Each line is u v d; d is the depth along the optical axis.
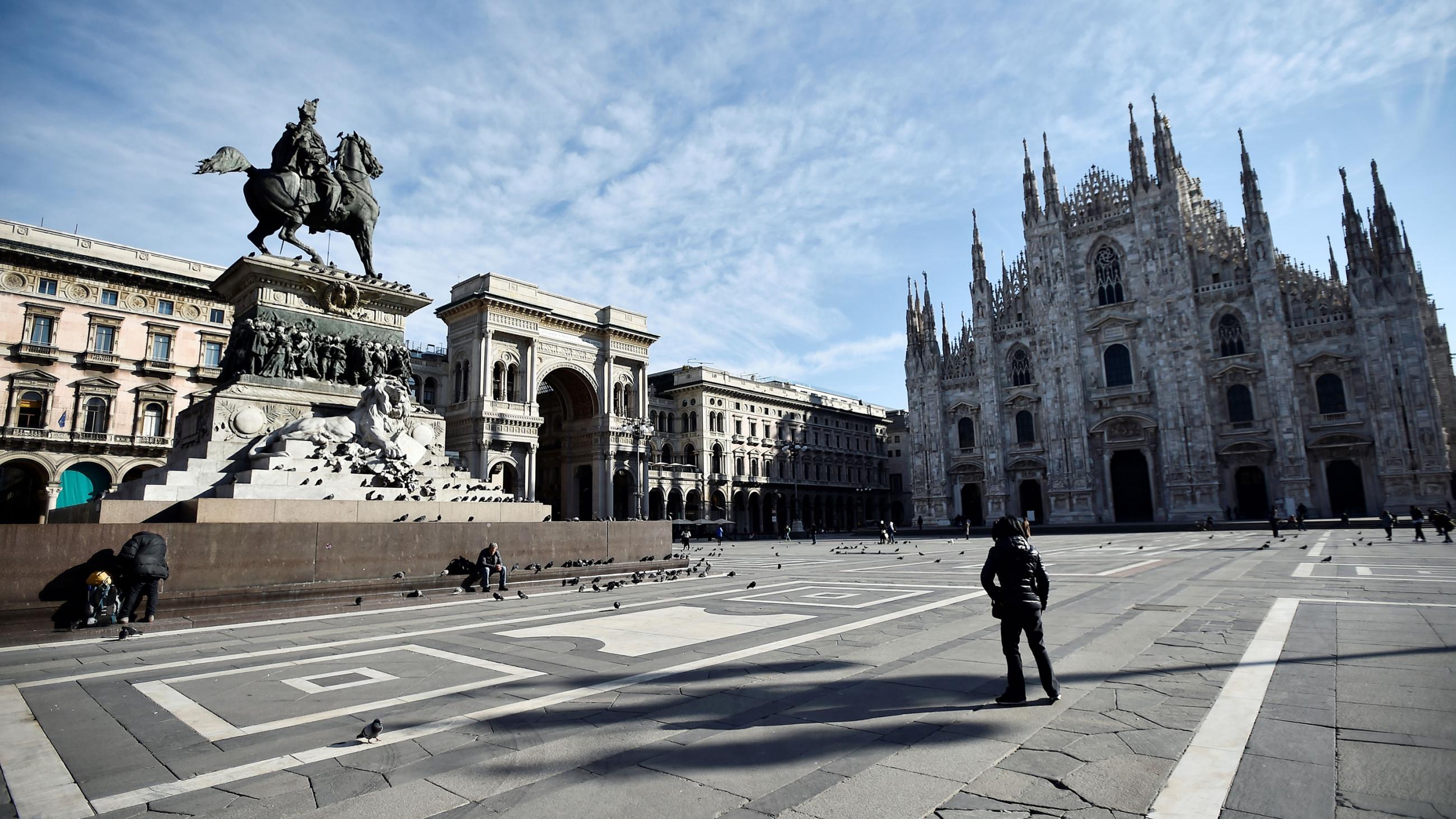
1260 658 8.88
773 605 15.09
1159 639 10.35
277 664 9.48
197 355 54.25
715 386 88.31
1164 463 67.25
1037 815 4.68
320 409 19.78
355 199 21.73
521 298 65.44
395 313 22.20
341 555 15.94
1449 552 26.28
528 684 8.23
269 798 5.11
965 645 10.10
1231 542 38.44
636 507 72.00
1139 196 71.12
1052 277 75.75
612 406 71.19
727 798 5.03
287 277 20.03
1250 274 64.94
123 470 49.94
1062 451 73.00
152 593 12.76
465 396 63.75
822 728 6.50
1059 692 7.26
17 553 12.15
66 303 49.38
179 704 7.57
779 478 97.06
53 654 10.27
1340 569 20.41
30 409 47.75
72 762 5.87
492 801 5.04
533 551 19.88
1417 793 4.85
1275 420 62.34
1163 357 68.38
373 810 4.89
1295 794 4.90
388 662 9.51
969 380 81.25
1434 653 8.78
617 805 4.94
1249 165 65.56
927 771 5.48
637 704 7.35
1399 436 57.19
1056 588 17.25
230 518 15.34
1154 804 4.81
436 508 18.70
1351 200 61.16
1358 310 59.84
